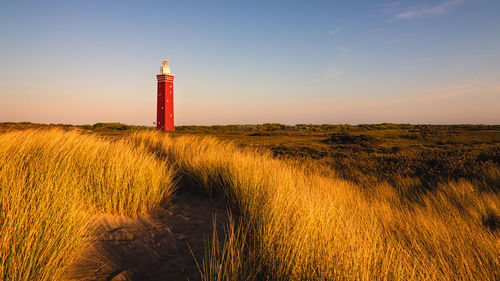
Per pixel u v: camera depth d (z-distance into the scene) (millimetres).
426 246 3115
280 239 2270
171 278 2137
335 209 3299
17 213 1902
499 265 2590
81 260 2209
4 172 2805
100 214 3203
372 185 8758
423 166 12258
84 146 5098
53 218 2033
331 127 67938
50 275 1775
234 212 3945
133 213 3498
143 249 2600
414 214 4980
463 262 2535
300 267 1944
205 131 46156
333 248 2121
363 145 25531
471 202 5941
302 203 3158
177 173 5969
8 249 1663
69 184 3166
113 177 3699
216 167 5324
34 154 3867
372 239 2410
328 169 11164
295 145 24266
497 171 9516
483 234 3627
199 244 2795
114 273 2115
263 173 5137
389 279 1926
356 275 1835
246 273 2012
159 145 9656
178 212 3875
